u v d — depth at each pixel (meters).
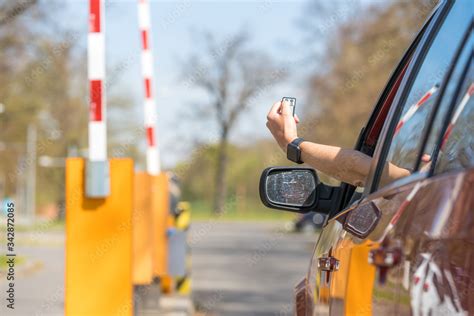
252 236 50.62
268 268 24.88
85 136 40.88
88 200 5.73
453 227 1.93
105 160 5.68
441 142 2.44
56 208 61.22
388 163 2.84
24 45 23.02
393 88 3.48
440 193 2.06
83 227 5.73
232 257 30.78
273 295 16.61
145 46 10.14
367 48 26.62
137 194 8.73
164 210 10.92
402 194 2.39
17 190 54.84
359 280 2.57
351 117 31.42
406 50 3.47
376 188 2.88
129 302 5.70
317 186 3.64
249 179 72.00
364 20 25.98
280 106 3.44
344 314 2.71
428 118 2.62
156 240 10.90
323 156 3.22
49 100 36.00
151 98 10.43
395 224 2.33
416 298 2.06
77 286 5.71
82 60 31.91
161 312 11.23
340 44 29.70
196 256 31.33
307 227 55.78
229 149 66.38
